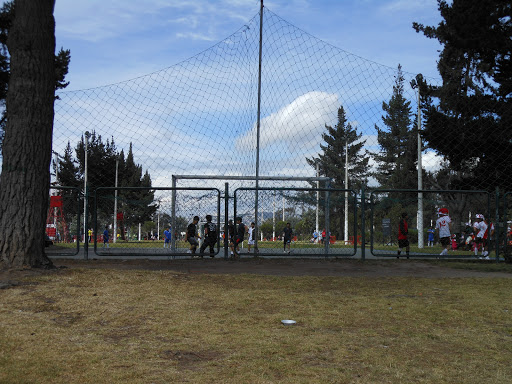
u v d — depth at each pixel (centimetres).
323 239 1554
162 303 707
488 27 2209
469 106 2725
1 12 1691
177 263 1309
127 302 703
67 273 884
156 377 412
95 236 1505
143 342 519
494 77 2708
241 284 909
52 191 1576
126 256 1576
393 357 479
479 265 1389
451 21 2331
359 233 1738
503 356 488
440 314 675
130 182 6053
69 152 5791
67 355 466
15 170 894
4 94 1831
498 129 2638
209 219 1545
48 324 575
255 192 1529
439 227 1738
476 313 682
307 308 698
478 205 2297
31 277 816
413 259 1558
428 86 2903
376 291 868
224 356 476
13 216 888
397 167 7006
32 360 446
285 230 1538
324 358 473
